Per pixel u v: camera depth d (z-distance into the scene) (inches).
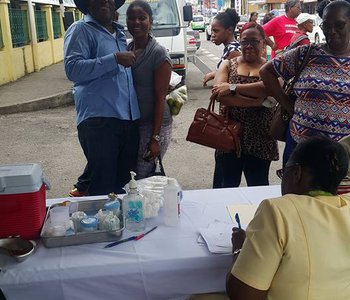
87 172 135.9
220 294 66.7
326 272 49.7
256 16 261.3
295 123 93.7
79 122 110.8
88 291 63.2
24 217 67.8
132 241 69.3
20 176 66.4
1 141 239.8
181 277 64.9
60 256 65.2
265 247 50.3
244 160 121.6
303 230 50.3
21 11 456.4
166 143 127.0
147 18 111.4
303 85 90.5
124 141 113.2
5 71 407.8
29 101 326.0
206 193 89.1
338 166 54.3
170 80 116.6
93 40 104.9
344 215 51.9
